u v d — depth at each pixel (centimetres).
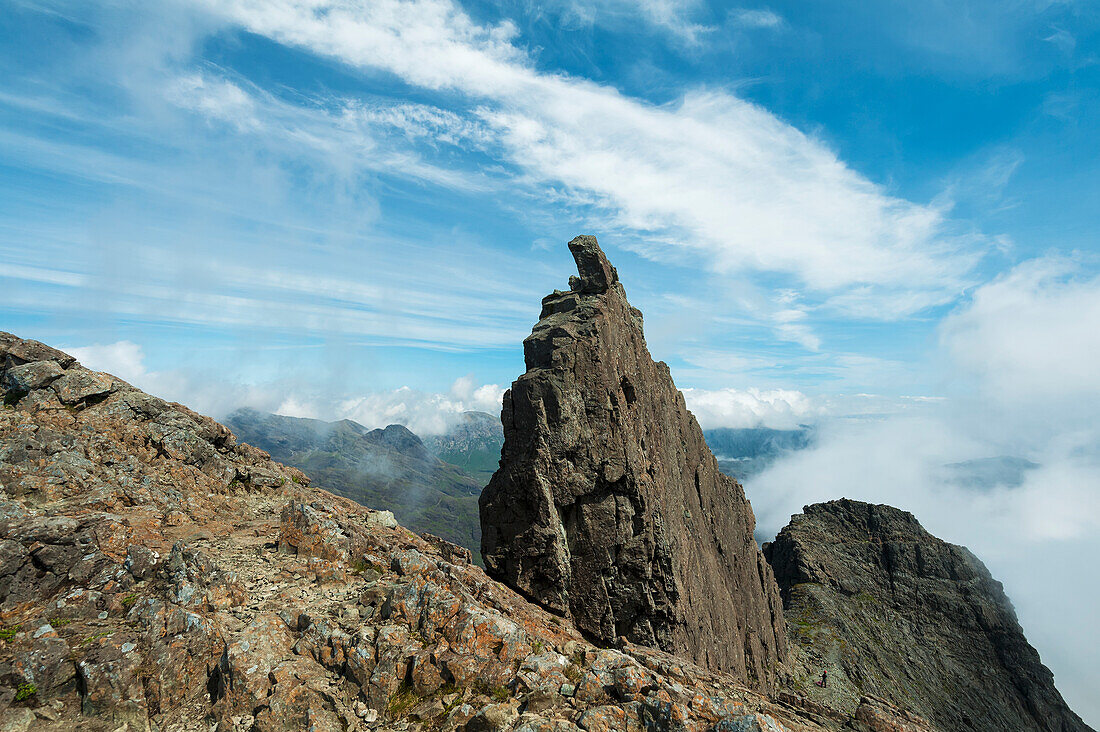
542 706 2050
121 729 1827
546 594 4022
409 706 2036
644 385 5681
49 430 3244
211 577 2464
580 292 5256
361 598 2581
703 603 5594
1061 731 15825
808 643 15300
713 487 8356
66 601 2147
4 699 1767
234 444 4478
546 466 4238
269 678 1986
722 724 1875
